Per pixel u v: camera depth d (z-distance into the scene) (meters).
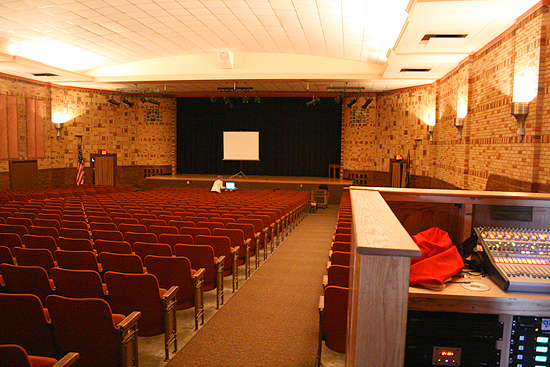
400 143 17.33
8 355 2.03
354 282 1.52
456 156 11.84
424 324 1.96
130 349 3.04
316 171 21.23
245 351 3.79
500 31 8.36
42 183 17.03
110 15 10.56
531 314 1.82
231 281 6.01
